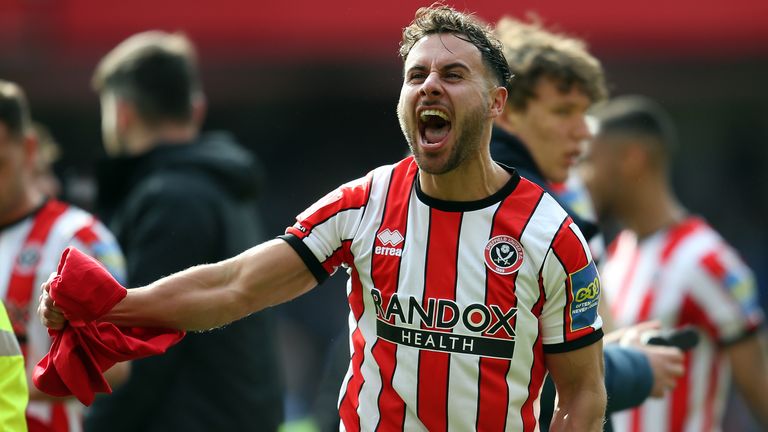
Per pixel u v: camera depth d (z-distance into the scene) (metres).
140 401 15.95
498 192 9.96
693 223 19.48
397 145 45.09
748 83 42.06
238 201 17.58
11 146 14.75
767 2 39.88
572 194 16.19
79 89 38.97
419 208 10.00
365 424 10.16
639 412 18.30
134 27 38.78
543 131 13.42
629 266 19.83
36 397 14.03
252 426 16.66
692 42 39.97
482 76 9.77
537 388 10.15
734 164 47.22
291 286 10.20
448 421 9.94
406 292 9.92
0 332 11.67
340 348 15.84
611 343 13.62
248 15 39.31
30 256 14.68
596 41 39.28
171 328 10.03
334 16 39.34
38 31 38.47
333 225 10.16
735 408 32.72
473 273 9.84
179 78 17.72
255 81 40.88
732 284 18.75
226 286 10.04
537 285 9.86
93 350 9.84
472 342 9.85
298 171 45.53
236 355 16.61
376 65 40.88
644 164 19.64
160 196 16.55
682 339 13.66
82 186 21.80
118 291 9.72
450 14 9.91
